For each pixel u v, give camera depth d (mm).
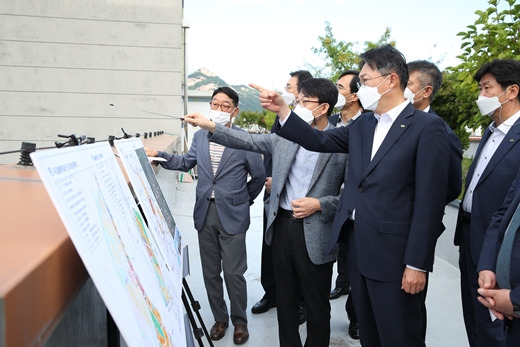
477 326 2197
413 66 2555
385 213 1751
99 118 8578
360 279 1882
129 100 8633
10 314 459
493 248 1605
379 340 1928
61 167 672
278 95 1874
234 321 2705
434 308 3174
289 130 1926
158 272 1069
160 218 1544
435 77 2547
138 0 8461
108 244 745
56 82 8352
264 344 2650
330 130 2076
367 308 1891
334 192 2246
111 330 1148
